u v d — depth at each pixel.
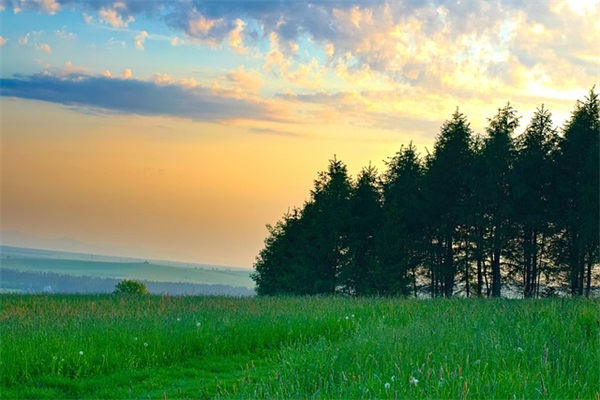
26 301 28.38
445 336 14.05
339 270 54.53
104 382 13.60
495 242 46.09
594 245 40.62
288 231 61.81
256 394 10.45
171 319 19.70
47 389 13.00
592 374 10.80
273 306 24.34
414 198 51.44
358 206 55.53
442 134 52.22
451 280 50.75
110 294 37.00
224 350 16.77
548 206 44.88
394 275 48.84
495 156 46.50
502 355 12.22
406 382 10.38
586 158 42.78
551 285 46.00
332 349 13.73
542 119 46.38
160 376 14.22
